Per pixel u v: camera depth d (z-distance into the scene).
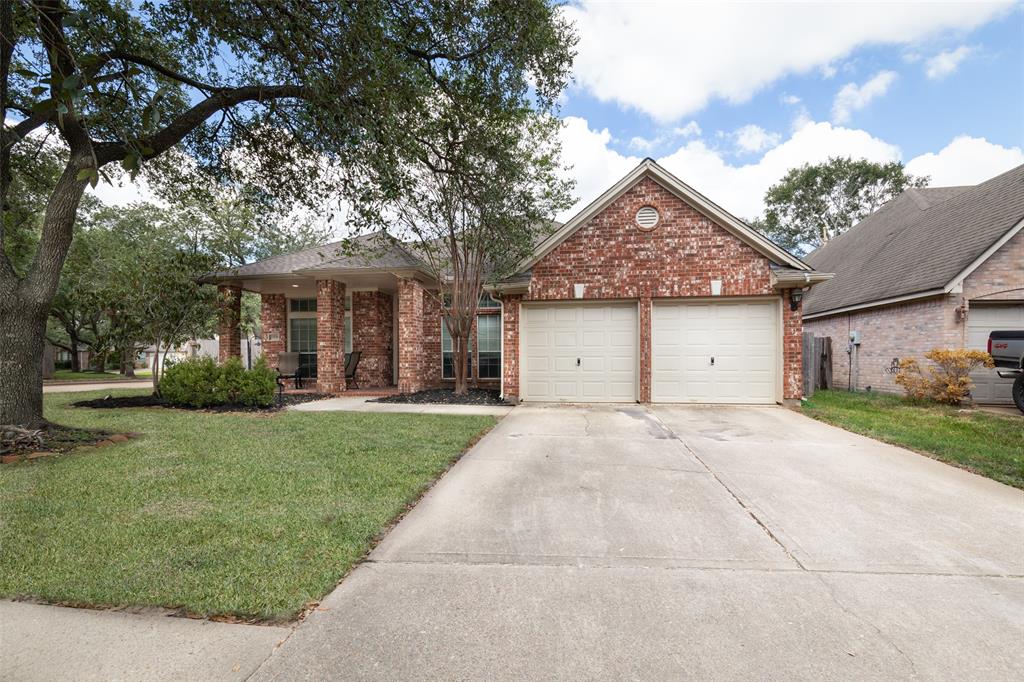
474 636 2.38
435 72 7.83
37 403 6.44
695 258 10.86
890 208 18.56
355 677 2.07
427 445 6.39
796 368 10.53
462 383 12.12
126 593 2.67
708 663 2.19
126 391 14.16
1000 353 9.84
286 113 7.80
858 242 18.88
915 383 11.27
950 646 2.32
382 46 6.25
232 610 2.54
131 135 6.88
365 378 15.21
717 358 11.00
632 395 11.30
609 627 2.47
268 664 2.15
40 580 2.80
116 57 6.77
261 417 8.79
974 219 12.25
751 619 2.55
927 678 2.10
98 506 4.00
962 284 10.91
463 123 8.35
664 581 2.96
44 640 2.28
